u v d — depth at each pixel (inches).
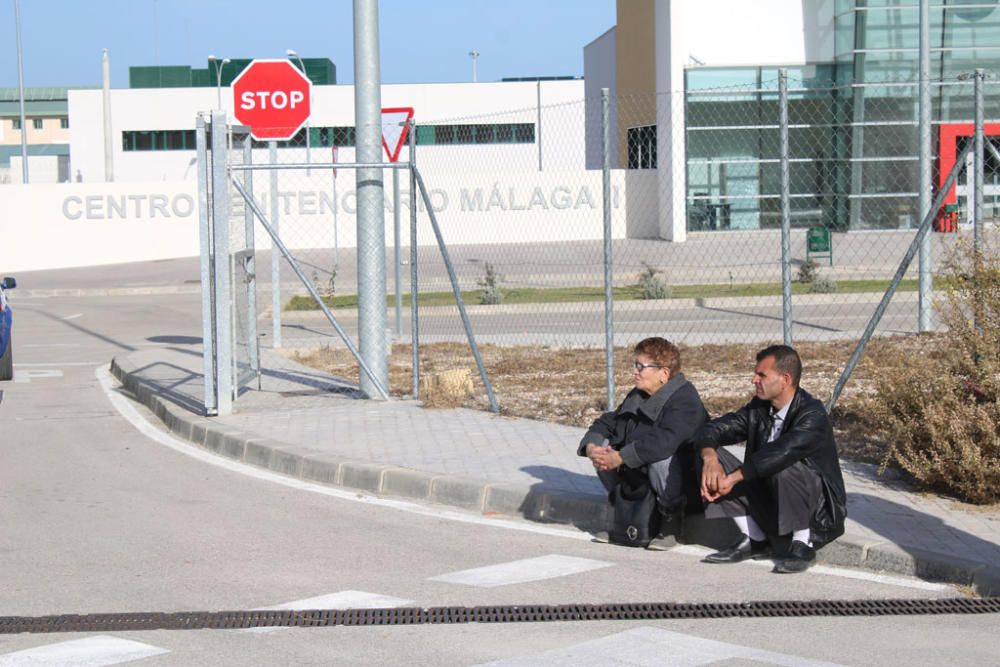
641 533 294.5
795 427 273.6
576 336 761.6
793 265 1316.4
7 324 650.2
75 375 679.7
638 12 1761.8
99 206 1736.0
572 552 294.7
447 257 470.3
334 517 332.8
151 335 893.2
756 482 281.7
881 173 1524.4
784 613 242.5
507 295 1088.2
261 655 216.5
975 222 416.8
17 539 309.6
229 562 285.1
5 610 246.8
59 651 219.0
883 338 665.6
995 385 319.0
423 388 509.0
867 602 249.3
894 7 1520.7
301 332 852.6
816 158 1507.1
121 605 249.9
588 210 1753.2
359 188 509.0
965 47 1529.3
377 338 512.7
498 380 571.2
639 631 229.9
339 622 236.8
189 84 2851.9
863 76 1528.1
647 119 1754.4
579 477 351.3
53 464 417.7
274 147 685.3
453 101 2393.0
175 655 216.8
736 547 284.2
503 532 315.6
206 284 478.6
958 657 213.6
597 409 474.3
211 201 484.7
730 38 1609.3
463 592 257.8
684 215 1593.3
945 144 1518.2
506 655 215.6
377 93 509.7
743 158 1596.9
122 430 489.7
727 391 510.0
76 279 1510.8
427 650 219.0
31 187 1705.2
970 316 359.9
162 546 301.0
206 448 445.4
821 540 276.7
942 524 292.2
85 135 2458.2
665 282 1048.8
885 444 378.0
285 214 1742.1
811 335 716.7
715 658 213.0
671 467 292.5
